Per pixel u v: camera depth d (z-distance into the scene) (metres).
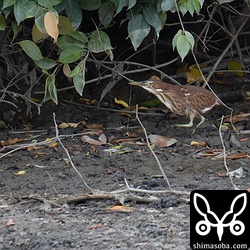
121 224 8.90
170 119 13.94
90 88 15.34
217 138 12.52
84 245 8.25
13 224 9.06
